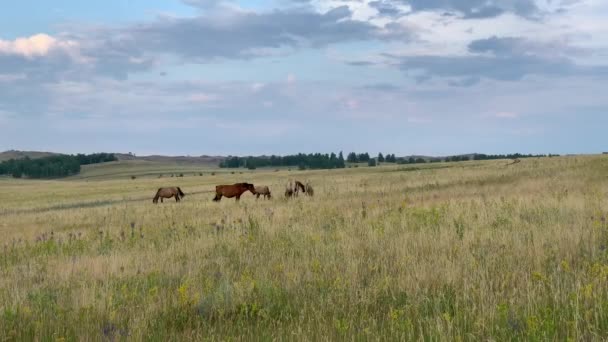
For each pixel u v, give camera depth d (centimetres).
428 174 5322
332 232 1227
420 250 920
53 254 1283
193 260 1015
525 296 589
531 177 3469
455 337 491
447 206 1524
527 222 1146
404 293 671
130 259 1059
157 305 681
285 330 566
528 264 761
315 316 595
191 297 707
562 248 840
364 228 1208
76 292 789
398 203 1956
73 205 4441
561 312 534
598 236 927
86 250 1302
